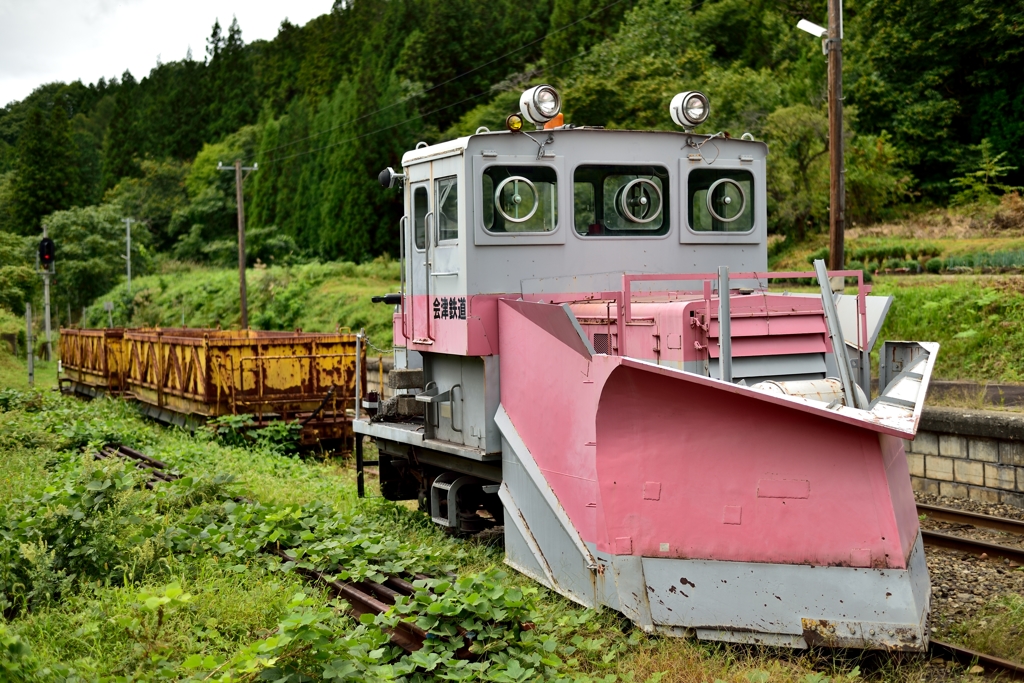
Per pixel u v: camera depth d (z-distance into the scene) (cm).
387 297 904
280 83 8688
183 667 447
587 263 736
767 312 604
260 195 6669
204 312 4428
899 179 3011
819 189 2939
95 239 5575
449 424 785
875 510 500
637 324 611
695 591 529
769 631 513
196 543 696
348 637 498
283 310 3875
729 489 525
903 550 500
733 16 3794
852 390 565
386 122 5169
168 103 9431
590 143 733
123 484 707
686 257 766
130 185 8025
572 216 731
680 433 536
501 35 5600
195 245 6762
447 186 739
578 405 589
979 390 1253
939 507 895
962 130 3206
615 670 516
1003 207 2619
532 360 649
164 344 1611
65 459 1064
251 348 1391
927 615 517
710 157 770
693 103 762
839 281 651
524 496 661
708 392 525
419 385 844
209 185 7394
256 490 925
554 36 4628
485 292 709
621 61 3362
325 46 7894
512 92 4547
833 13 1226
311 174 6016
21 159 7756
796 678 496
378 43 6650
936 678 511
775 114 2956
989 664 521
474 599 515
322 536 725
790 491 513
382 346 2805
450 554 722
